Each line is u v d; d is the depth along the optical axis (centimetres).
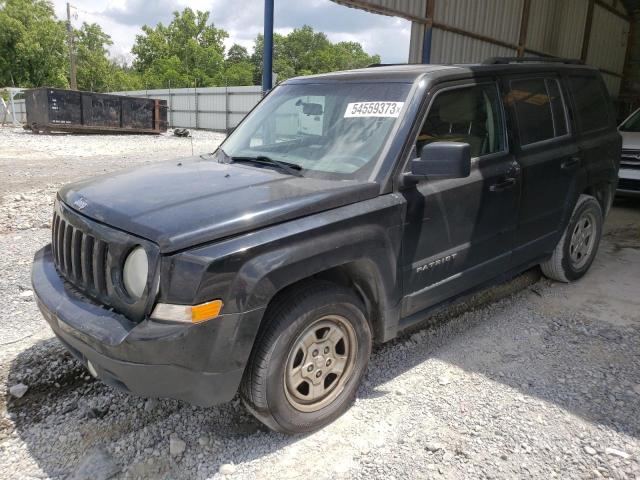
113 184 305
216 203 257
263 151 355
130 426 287
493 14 1413
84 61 6738
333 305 271
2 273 492
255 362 253
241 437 279
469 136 354
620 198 932
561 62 470
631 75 2300
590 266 532
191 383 236
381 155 304
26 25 5669
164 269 226
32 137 2255
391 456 263
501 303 457
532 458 262
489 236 368
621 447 270
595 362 356
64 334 256
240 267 235
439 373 342
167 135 2791
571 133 454
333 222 265
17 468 254
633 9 2173
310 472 253
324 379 282
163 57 8294
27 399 308
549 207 427
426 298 331
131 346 223
